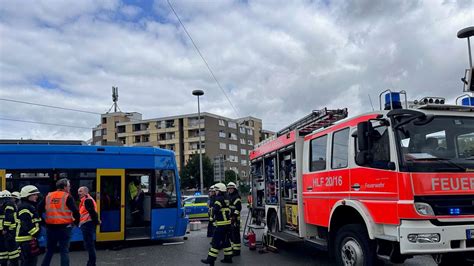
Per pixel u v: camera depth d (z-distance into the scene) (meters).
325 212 7.81
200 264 9.44
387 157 6.14
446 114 6.34
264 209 11.47
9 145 11.82
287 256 9.96
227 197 9.12
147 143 88.56
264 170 11.38
